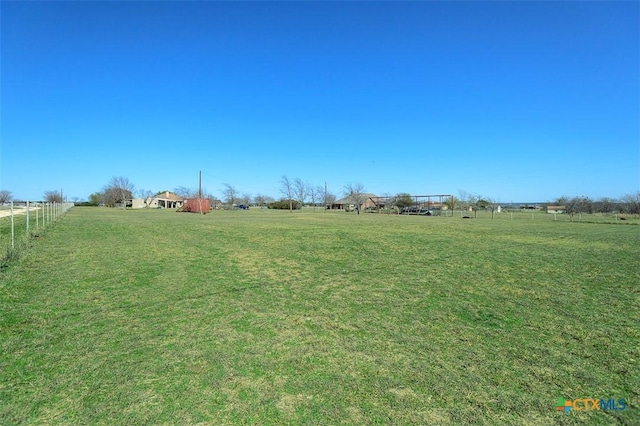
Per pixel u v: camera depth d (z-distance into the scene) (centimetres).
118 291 596
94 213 3881
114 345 377
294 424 249
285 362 342
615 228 2391
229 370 325
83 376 310
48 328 424
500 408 270
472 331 431
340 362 344
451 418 257
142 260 896
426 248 1195
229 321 457
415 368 332
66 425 245
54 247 1108
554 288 656
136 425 245
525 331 433
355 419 255
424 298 579
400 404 274
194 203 5172
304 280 698
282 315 484
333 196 8375
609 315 498
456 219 3662
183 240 1344
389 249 1159
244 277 717
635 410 269
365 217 3897
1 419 250
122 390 289
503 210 6912
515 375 321
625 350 379
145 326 435
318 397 283
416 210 5653
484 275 765
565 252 1143
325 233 1706
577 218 4009
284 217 3562
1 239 1201
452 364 342
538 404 276
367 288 642
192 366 331
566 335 421
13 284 631
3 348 366
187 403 272
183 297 566
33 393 283
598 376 321
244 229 1892
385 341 397
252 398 280
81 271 754
